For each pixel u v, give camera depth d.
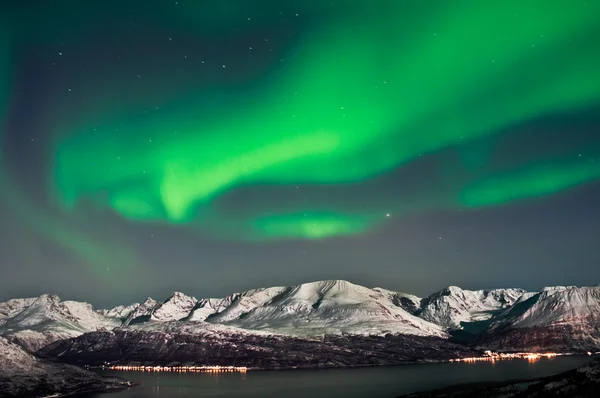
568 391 132.25
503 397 150.88
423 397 189.88
